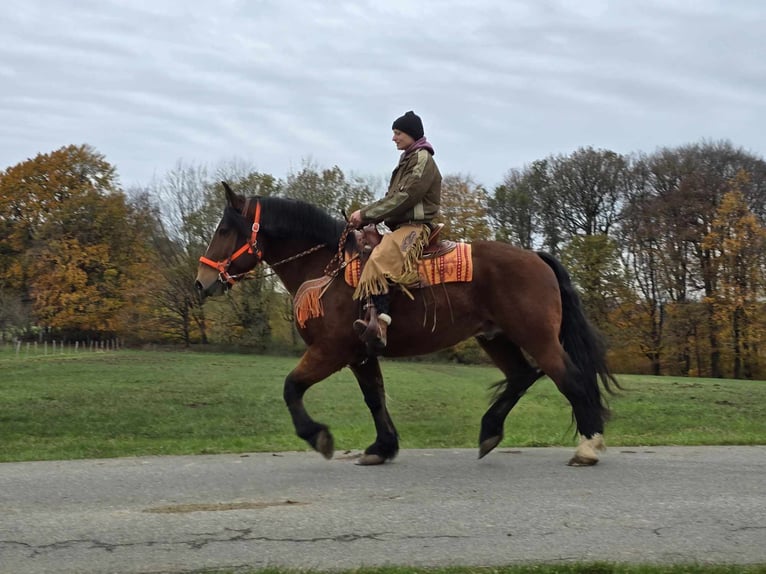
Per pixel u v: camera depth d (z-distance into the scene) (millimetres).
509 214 52938
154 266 49781
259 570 4547
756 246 42469
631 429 13023
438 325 7242
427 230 7281
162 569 4660
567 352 7457
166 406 16562
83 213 51250
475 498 6172
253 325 45812
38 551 4973
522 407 17141
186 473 7391
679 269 44906
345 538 5184
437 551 4938
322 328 7293
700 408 16969
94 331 50406
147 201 53656
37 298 49844
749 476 7031
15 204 52312
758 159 46188
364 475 7141
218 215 45969
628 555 4879
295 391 7367
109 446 10023
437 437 11320
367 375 7758
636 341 45500
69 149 53000
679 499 6129
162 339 48781
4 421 13938
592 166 50438
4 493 6555
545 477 6961
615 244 46000
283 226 7586
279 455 8711
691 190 44625
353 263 7234
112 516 5746
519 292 7188
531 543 5086
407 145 7371
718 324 43031
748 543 5090
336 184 45906
